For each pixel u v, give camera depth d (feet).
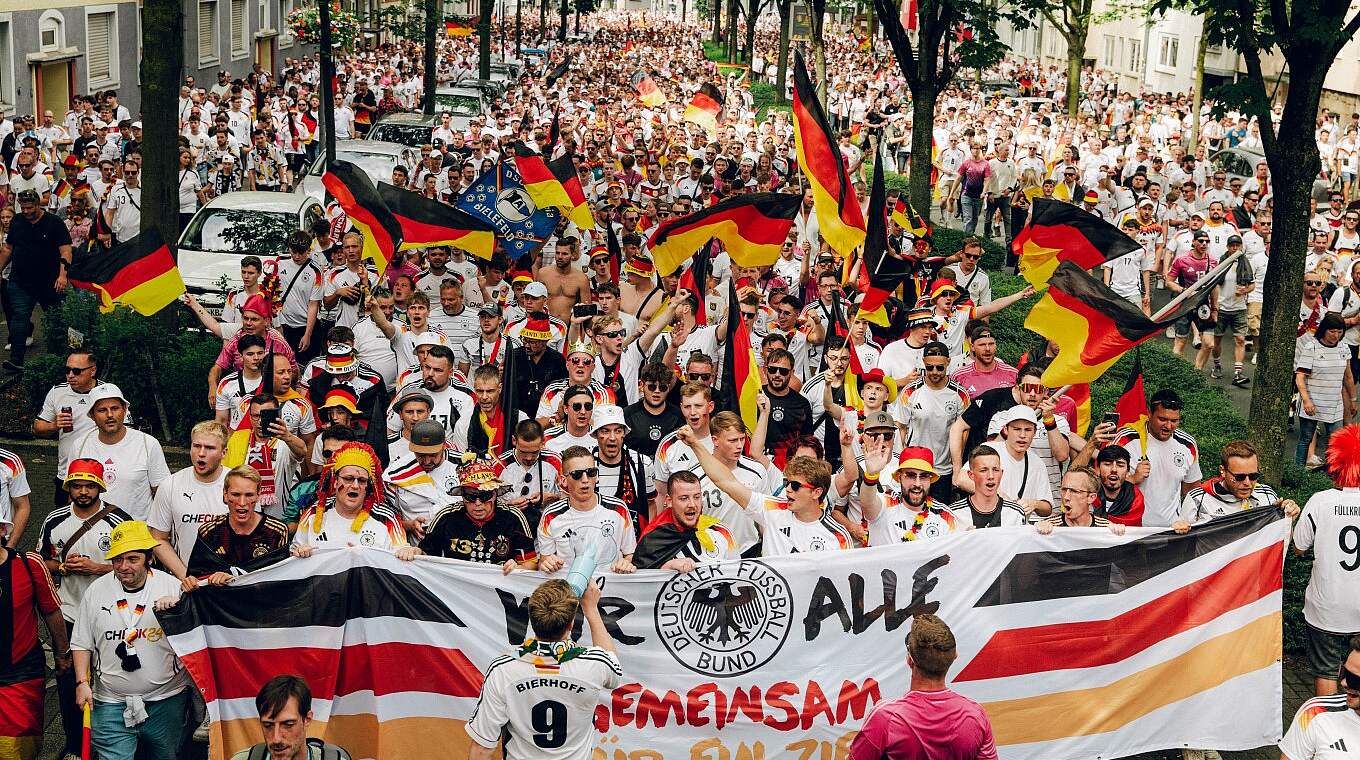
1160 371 53.57
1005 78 205.36
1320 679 28.71
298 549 24.94
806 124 40.65
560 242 48.70
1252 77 39.19
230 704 24.95
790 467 26.55
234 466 29.66
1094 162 97.04
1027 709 26.78
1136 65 213.87
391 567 25.16
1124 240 42.22
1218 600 27.09
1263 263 60.80
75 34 121.39
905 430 35.88
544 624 20.06
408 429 31.76
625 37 334.65
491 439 32.81
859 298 44.73
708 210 41.19
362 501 26.32
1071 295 32.45
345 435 28.94
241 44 169.89
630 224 59.67
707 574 25.85
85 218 61.72
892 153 127.75
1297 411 46.96
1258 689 27.27
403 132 95.50
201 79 154.20
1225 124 121.60
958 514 28.14
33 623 24.75
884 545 27.27
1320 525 28.32
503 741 20.86
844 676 26.18
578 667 20.27
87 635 24.39
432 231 44.65
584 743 20.65
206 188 77.71
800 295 54.03
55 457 43.04
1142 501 30.55
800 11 188.14
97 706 24.59
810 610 26.11
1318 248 59.21
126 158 65.51
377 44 185.06
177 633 24.47
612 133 110.93
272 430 30.30
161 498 28.07
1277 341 39.70
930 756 19.47
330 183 44.91
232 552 26.23
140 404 45.70
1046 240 42.96
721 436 28.53
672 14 551.18
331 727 25.44
